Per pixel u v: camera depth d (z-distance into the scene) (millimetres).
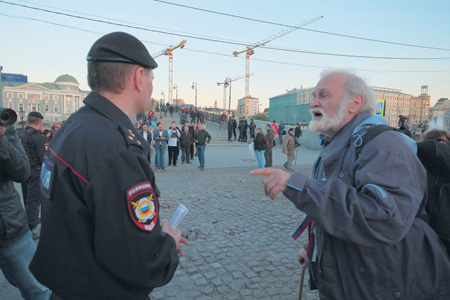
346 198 1147
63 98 75938
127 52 1117
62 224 998
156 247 1050
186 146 12734
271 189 1219
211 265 3639
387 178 1173
